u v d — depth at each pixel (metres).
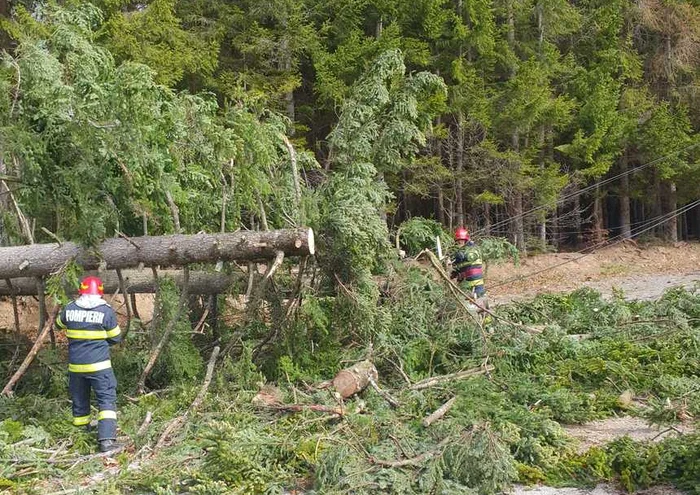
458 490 4.58
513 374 7.27
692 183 21.48
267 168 7.95
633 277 17.73
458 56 19.23
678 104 21.45
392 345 7.52
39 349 7.64
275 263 6.84
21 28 13.05
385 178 18.69
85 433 6.05
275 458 5.20
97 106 7.02
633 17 21.88
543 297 10.89
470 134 19.19
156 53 15.11
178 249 7.00
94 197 7.22
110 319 6.04
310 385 6.89
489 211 21.44
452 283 7.96
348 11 18.22
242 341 7.59
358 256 7.39
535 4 20.52
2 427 5.96
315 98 19.86
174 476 5.03
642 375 7.16
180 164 7.84
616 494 4.71
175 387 7.02
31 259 7.12
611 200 26.84
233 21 17.69
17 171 7.85
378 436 5.39
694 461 4.74
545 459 5.10
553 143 21.12
